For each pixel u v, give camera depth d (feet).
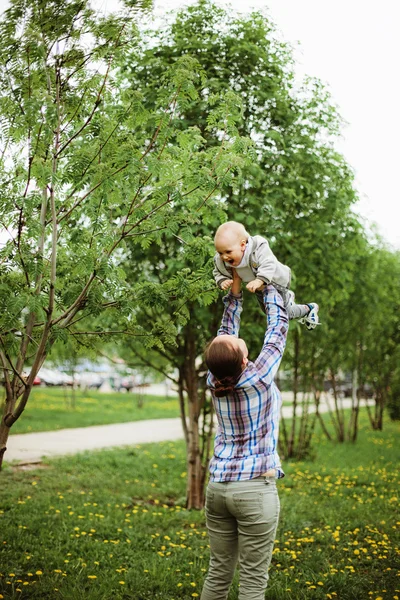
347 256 29.30
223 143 14.24
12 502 25.67
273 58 24.57
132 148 12.97
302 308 11.88
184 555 19.16
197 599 15.53
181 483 33.24
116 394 122.11
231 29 24.50
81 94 13.57
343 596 16.03
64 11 12.71
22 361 13.97
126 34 13.34
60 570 16.52
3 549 18.43
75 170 12.78
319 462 41.27
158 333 15.30
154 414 80.64
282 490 31.14
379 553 19.60
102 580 16.10
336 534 21.43
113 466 37.91
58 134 13.11
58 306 14.78
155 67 23.88
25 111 12.40
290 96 25.57
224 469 10.16
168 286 14.88
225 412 10.37
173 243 24.38
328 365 50.24
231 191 23.70
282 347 10.71
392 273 42.68
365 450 47.65
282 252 25.90
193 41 23.54
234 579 16.67
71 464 37.42
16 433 53.83
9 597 14.43
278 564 18.44
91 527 21.91
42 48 12.36
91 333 14.96
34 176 12.92
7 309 12.26
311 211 26.71
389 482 33.06
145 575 16.93
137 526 22.65
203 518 24.72
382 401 65.41
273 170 24.73
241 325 24.88
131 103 13.43
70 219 15.62
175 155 14.05
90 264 13.01
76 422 64.85
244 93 23.53
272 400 10.47
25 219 13.50
